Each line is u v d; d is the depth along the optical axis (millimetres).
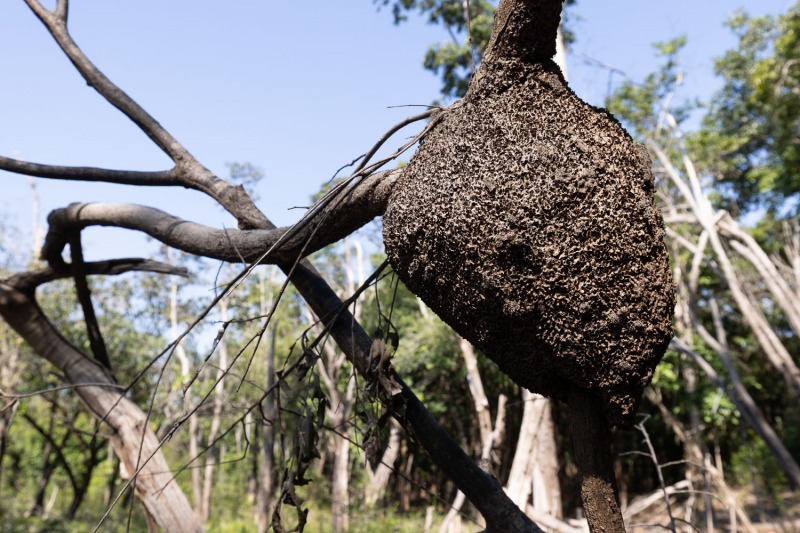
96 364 5055
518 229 1972
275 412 2832
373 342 2576
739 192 18844
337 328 2857
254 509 16062
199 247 3242
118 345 16281
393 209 2203
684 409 13539
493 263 2010
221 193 3406
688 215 11414
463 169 2068
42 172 3777
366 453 2535
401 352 12883
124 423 4793
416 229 2127
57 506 20219
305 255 2824
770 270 10633
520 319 2033
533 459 5367
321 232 2672
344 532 12008
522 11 2049
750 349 17875
